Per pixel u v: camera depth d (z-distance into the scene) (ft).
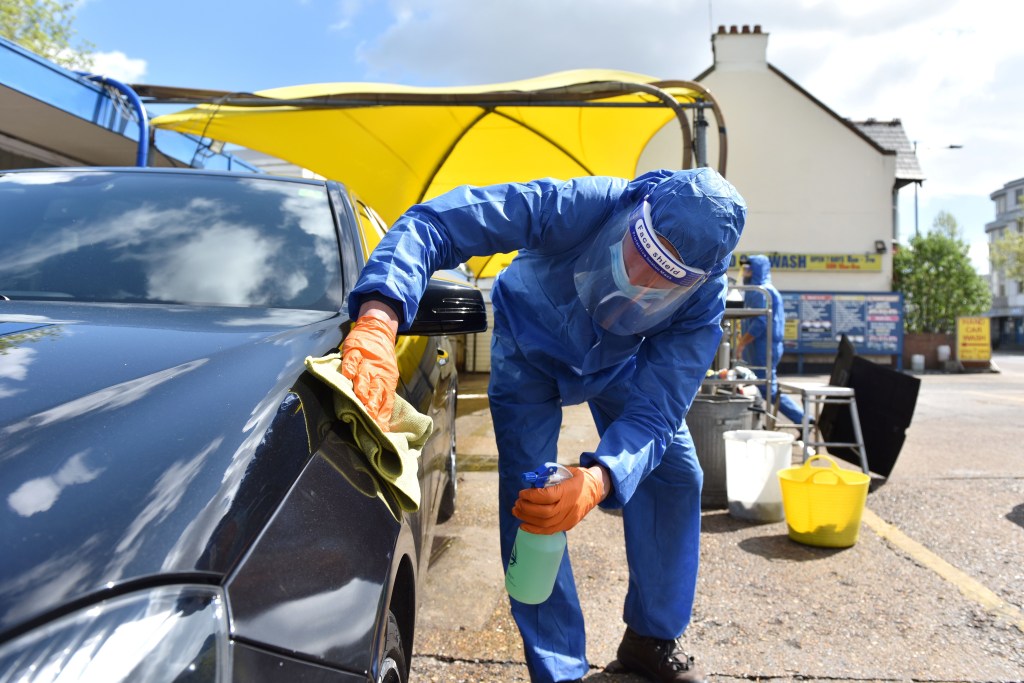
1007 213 212.84
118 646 2.60
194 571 2.93
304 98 25.48
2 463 3.08
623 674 8.53
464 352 45.37
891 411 17.53
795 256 63.26
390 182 35.83
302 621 3.15
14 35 45.01
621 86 24.76
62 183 7.70
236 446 3.59
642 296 5.97
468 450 21.85
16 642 2.50
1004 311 188.96
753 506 14.44
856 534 12.95
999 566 12.06
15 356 4.09
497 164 34.78
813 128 63.46
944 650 9.10
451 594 10.64
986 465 19.75
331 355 4.61
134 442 3.40
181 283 6.31
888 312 60.34
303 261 6.78
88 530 2.89
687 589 8.01
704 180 5.58
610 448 5.86
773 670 8.58
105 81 25.68
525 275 7.23
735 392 17.84
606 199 6.31
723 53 63.62
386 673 4.48
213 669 2.69
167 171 8.18
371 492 4.33
